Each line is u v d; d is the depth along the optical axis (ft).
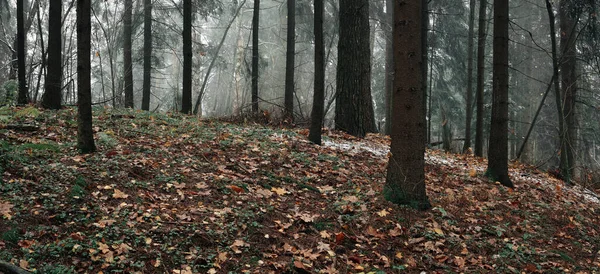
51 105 36.76
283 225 20.42
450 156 43.37
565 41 55.42
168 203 20.56
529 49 98.53
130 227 17.87
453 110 94.84
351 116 44.16
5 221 16.60
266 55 111.24
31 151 22.66
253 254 18.11
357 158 32.60
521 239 23.38
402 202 23.99
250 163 26.86
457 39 86.17
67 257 15.48
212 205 21.13
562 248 23.57
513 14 98.17
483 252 21.27
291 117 45.96
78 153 24.00
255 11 52.16
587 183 45.19
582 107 80.28
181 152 26.96
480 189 30.19
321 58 33.47
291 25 49.85
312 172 27.66
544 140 102.73
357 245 19.90
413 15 23.81
